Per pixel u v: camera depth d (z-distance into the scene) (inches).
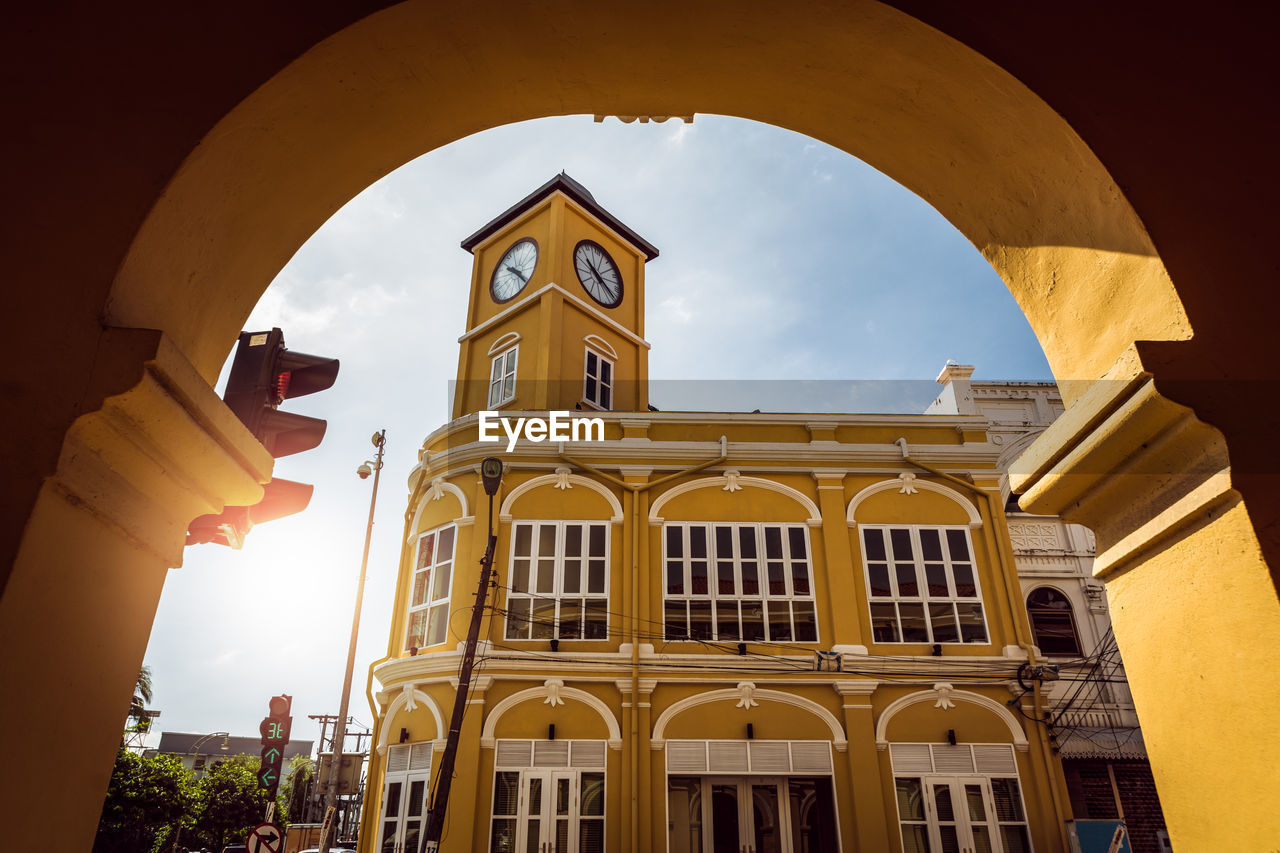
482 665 575.8
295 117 103.3
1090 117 95.0
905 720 583.2
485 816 541.6
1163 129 94.3
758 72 121.6
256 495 109.1
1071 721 640.4
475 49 112.0
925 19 100.3
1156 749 91.5
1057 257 107.7
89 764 85.6
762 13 109.1
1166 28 98.0
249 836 443.5
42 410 78.4
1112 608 100.8
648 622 601.6
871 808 552.7
